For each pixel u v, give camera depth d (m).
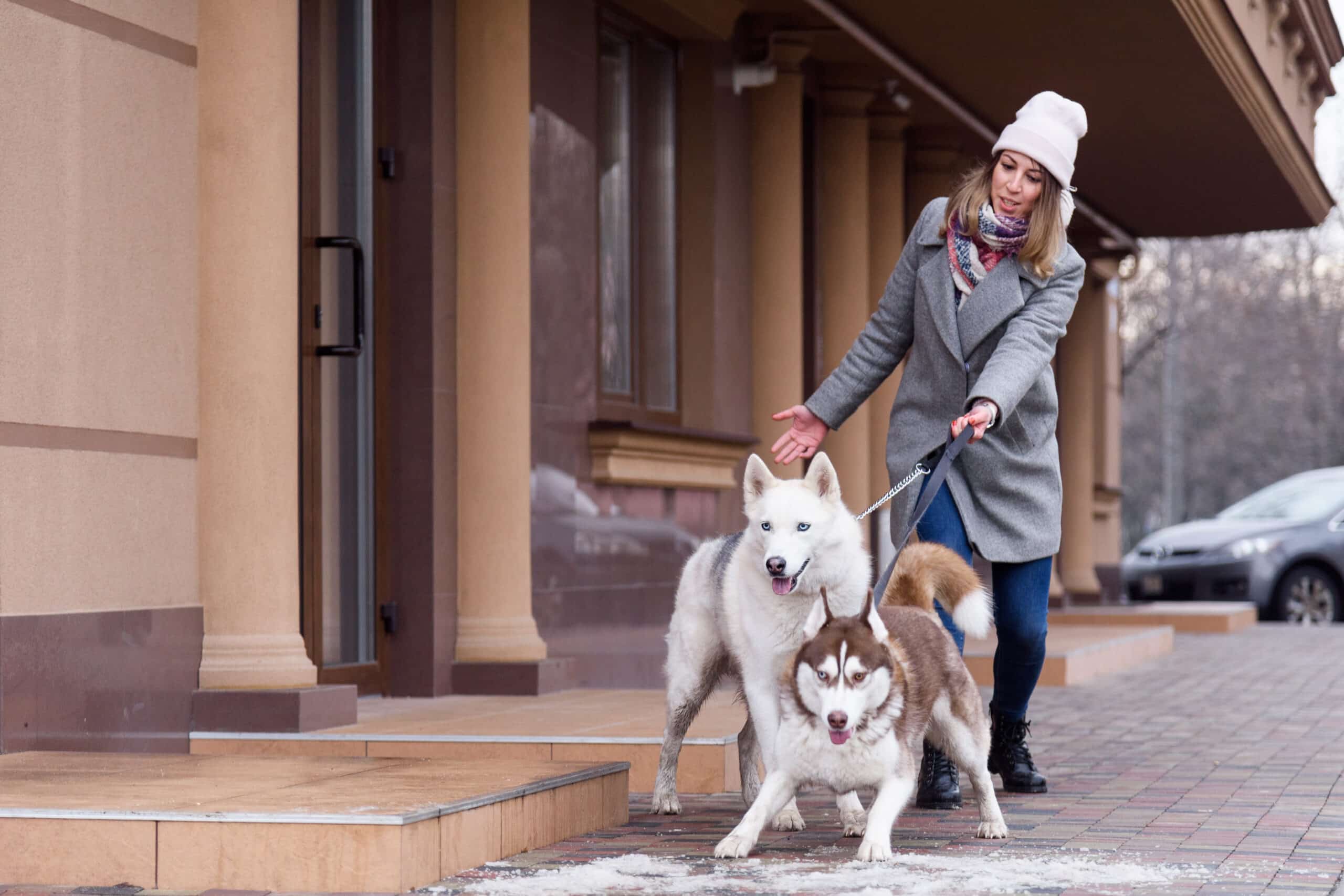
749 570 6.31
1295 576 26.64
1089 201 20.77
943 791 7.09
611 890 5.23
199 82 8.15
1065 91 15.64
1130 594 28.02
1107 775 8.19
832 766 5.75
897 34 13.92
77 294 7.25
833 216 15.48
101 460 7.40
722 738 7.61
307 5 9.52
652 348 13.23
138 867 5.40
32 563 6.97
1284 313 58.12
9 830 5.48
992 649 14.76
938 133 17.55
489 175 10.37
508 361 10.35
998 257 7.12
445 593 10.16
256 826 5.33
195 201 8.09
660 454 12.41
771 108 14.13
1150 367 59.25
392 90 10.22
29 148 6.98
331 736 7.77
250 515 8.16
